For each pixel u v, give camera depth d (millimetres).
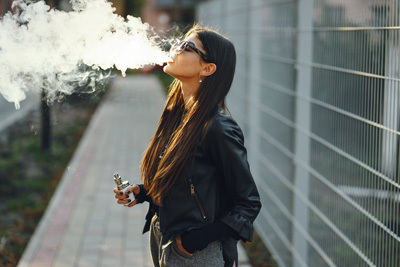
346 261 3293
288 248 4719
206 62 2287
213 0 10492
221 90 2299
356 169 3115
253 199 2215
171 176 2219
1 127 13156
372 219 2887
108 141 11781
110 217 6359
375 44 2836
